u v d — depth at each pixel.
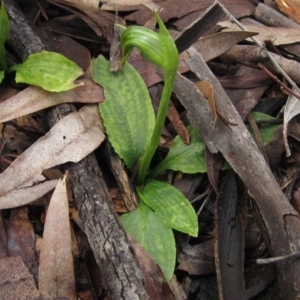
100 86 0.24
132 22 0.28
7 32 0.24
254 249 0.23
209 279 0.22
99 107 0.23
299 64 0.25
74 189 0.21
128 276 0.19
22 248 0.21
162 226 0.22
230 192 0.23
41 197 0.22
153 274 0.20
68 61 0.23
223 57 0.27
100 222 0.20
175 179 0.24
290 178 0.24
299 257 0.20
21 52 0.25
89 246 0.21
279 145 0.24
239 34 0.25
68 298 0.19
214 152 0.23
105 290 0.20
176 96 0.24
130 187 0.23
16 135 0.24
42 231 0.22
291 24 0.28
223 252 0.22
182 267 0.22
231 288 0.21
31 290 0.19
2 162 0.23
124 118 0.24
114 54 0.25
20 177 0.21
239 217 0.23
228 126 0.23
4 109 0.23
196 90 0.23
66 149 0.22
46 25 0.28
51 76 0.23
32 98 0.23
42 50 0.25
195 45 0.26
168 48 0.18
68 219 0.20
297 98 0.24
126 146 0.23
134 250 0.20
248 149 0.22
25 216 0.22
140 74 0.26
